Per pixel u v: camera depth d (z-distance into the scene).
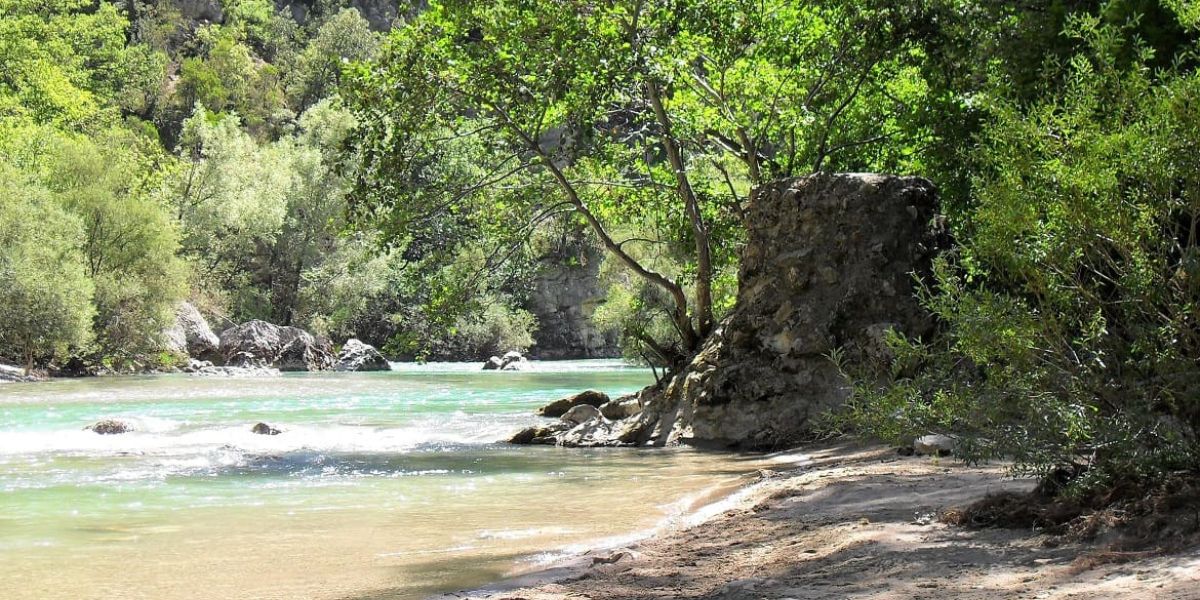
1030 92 14.84
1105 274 6.52
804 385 14.43
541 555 6.86
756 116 21.41
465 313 19.80
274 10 121.75
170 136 98.94
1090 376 6.20
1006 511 6.20
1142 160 6.07
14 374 36.66
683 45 17.89
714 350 15.77
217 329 54.66
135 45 104.62
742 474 11.19
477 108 18.02
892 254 14.69
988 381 6.58
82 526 8.14
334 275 60.00
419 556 6.89
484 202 19.62
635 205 21.55
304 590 5.93
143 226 44.56
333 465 12.32
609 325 44.59
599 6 16.88
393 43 17.50
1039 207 6.50
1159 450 5.80
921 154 19.88
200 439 15.70
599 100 17.05
